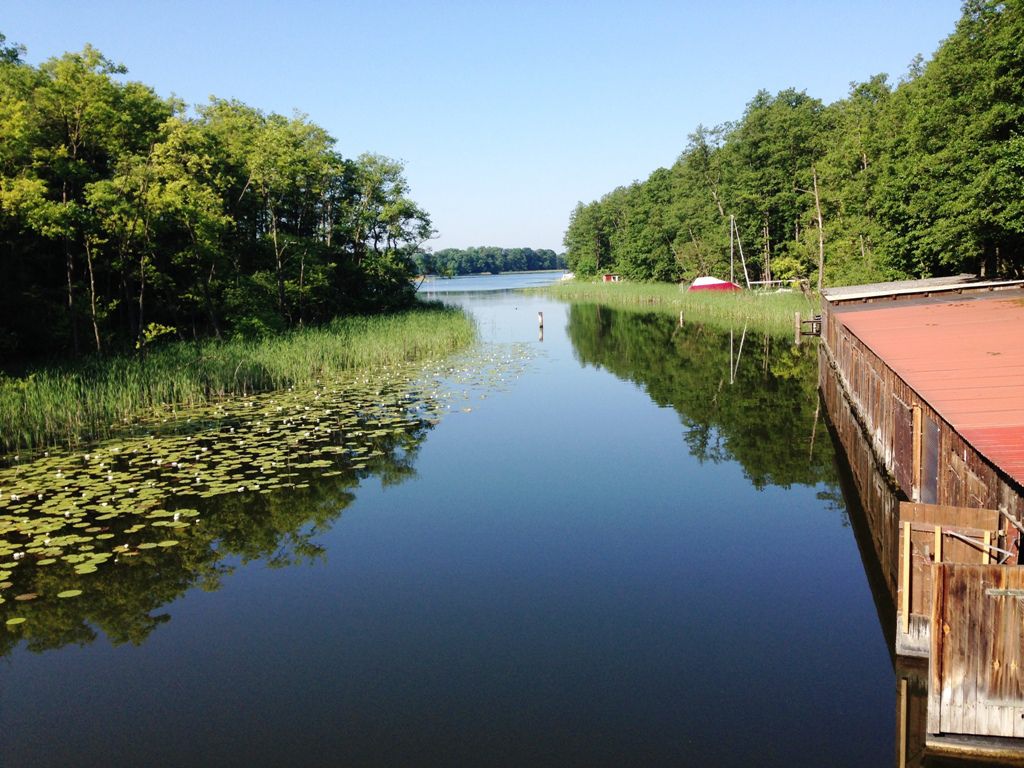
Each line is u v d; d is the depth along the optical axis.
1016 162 18.39
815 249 41.16
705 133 59.16
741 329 33.91
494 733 5.30
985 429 6.28
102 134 23.12
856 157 34.66
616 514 10.03
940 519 5.80
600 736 5.25
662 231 65.44
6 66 22.34
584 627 6.92
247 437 14.01
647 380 20.88
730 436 14.28
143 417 15.93
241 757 5.10
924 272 26.97
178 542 9.02
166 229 24.28
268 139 29.27
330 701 5.78
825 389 18.11
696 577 8.00
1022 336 10.75
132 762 5.09
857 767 4.84
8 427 13.66
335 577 8.12
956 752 4.91
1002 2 20.55
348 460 12.53
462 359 25.25
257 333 26.25
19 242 22.23
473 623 7.04
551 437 14.27
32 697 5.92
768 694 5.76
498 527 9.60
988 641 4.79
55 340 22.39
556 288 82.56
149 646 6.71
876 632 6.74
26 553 8.52
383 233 41.75
